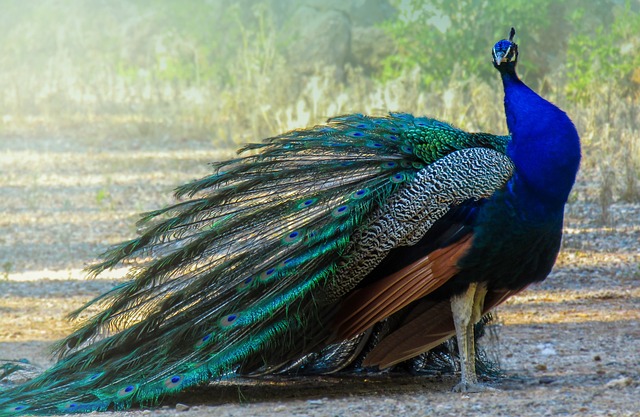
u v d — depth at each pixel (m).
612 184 24.98
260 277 11.27
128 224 25.08
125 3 58.62
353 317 11.39
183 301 11.62
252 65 40.88
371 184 11.42
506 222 10.89
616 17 40.88
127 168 32.00
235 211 11.98
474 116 31.55
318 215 11.57
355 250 11.22
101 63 53.06
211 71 47.28
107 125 39.56
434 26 40.84
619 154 28.41
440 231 10.99
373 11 49.75
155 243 12.12
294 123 32.50
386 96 32.75
